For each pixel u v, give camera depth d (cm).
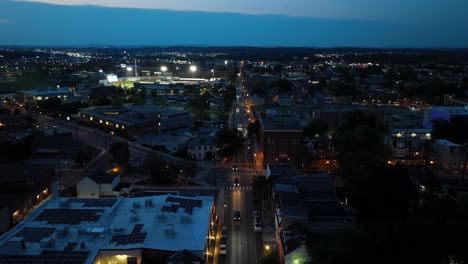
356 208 9688
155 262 6519
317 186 9481
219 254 8150
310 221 7762
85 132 19300
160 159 12756
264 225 9425
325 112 19425
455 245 6550
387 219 9025
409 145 14650
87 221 7481
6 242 6400
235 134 15038
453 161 13700
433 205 8581
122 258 6538
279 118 16425
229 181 12656
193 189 11638
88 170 13588
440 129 16188
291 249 6919
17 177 10725
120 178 12225
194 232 7131
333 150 14050
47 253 6372
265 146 14138
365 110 19975
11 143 14800
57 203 8488
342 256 6519
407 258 6425
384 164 10700
